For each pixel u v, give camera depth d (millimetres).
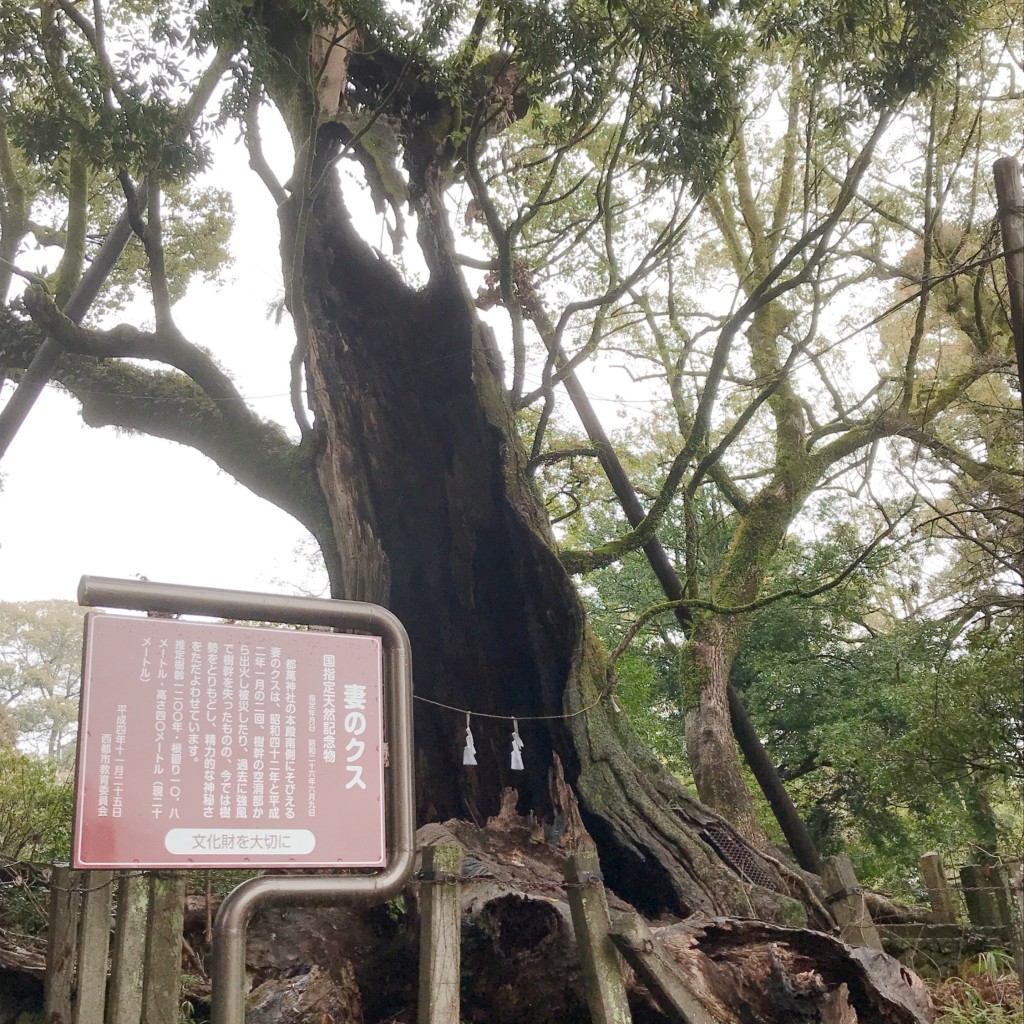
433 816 9578
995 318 15688
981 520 12422
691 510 11234
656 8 8617
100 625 3629
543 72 8797
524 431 14594
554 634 9523
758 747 13680
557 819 8992
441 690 9875
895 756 11648
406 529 9969
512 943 6410
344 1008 6520
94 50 10070
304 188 9164
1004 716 10836
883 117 9500
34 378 12992
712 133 9133
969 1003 7941
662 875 8758
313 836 3715
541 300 12125
